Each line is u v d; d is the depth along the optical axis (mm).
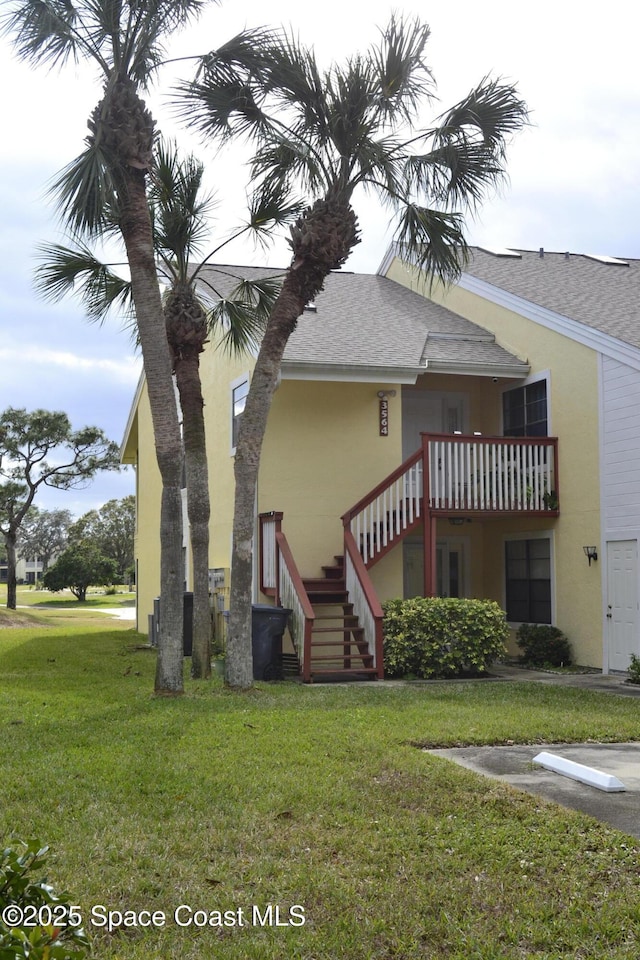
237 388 18281
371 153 12094
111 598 69500
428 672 14742
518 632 17469
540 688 13086
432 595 16094
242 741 8562
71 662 16688
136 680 13703
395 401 17516
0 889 3104
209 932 4586
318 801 6582
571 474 16516
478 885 5121
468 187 12805
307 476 16969
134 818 6168
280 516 15891
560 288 18984
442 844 5734
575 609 16375
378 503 16266
